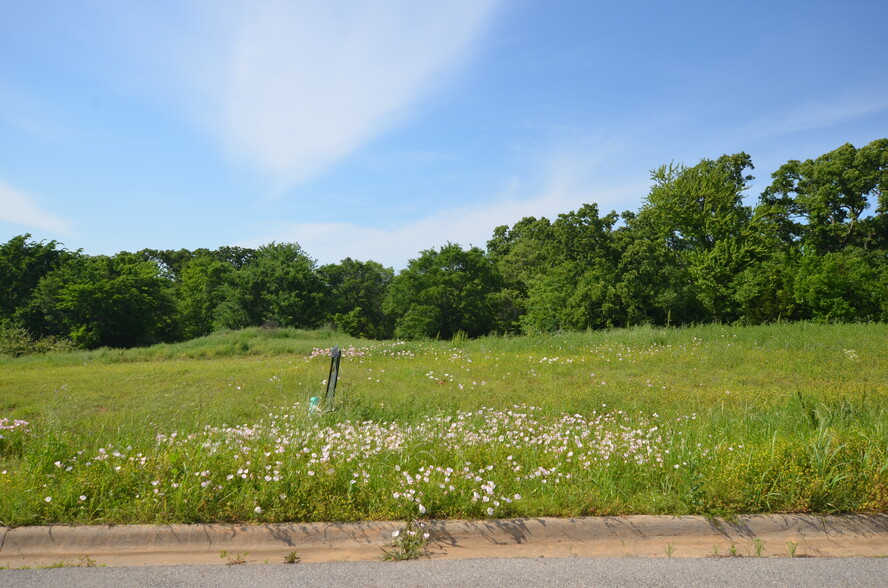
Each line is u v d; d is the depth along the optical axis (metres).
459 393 9.89
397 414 7.91
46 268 41.12
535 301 37.69
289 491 4.32
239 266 71.94
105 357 18.06
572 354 14.62
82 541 3.84
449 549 3.85
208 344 21.58
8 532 3.85
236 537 3.91
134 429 6.49
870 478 4.46
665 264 34.16
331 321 49.44
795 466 4.50
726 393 9.05
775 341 14.86
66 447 5.18
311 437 5.63
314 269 49.50
